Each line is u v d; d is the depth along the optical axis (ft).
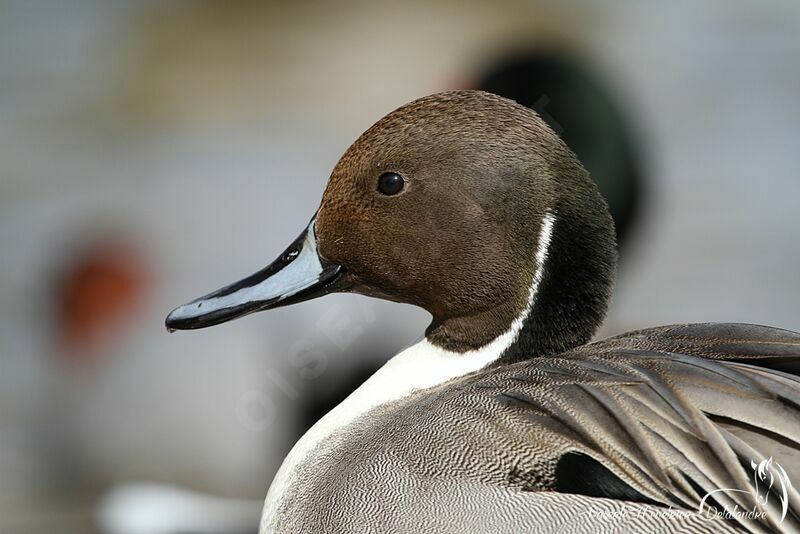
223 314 21.77
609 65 57.16
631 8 61.93
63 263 43.55
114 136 53.52
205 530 36.55
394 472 19.26
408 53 59.31
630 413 18.15
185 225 44.65
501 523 18.35
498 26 61.77
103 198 47.60
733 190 49.08
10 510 38.93
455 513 18.63
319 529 19.69
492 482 18.63
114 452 39.22
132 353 39.88
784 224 47.09
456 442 19.03
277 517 20.45
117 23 60.70
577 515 18.04
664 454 17.80
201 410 37.83
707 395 17.99
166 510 37.19
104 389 39.45
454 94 21.07
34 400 40.83
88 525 37.78
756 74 56.70
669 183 49.65
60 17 60.49
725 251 45.62
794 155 51.13
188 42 59.41
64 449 39.83
